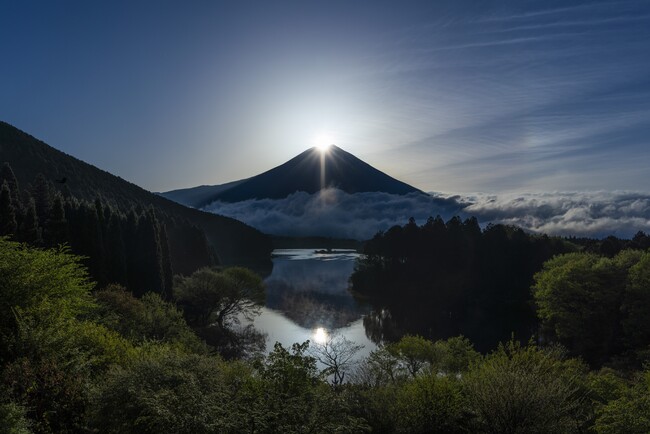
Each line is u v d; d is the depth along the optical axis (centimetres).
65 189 14150
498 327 8438
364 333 7744
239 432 1508
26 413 1578
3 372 1808
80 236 6700
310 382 2039
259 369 2103
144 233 8050
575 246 13250
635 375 3888
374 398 2798
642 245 12300
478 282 12219
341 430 1712
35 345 2075
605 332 6475
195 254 12756
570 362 3347
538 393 2325
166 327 4650
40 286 2478
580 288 6575
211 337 6938
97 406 1781
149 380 1878
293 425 1595
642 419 1994
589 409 2719
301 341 6944
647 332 5903
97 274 6731
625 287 6550
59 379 1812
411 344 4216
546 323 7775
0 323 2217
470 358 4072
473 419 2572
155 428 1611
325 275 16625
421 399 2623
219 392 1811
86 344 2470
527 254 12081
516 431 2269
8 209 6194
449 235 13688
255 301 8275
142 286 7844
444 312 9812
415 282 12700
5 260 2470
